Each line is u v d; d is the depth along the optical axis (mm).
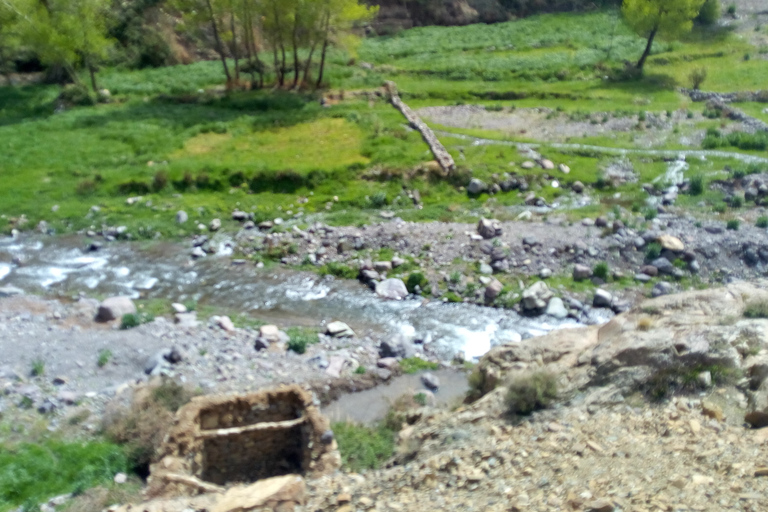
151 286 22266
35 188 28609
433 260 23094
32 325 18328
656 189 27312
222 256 24391
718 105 36188
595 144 32000
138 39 47469
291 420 13680
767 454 8852
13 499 12008
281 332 18688
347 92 40250
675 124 34062
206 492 11289
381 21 56812
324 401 15906
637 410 10844
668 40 44781
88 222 26484
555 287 21516
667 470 8781
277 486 9500
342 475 11492
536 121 35875
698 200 26250
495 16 59125
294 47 40438
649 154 30500
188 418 12633
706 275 21703
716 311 13234
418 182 28500
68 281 22453
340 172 29188
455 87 42156
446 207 26891
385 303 21375
